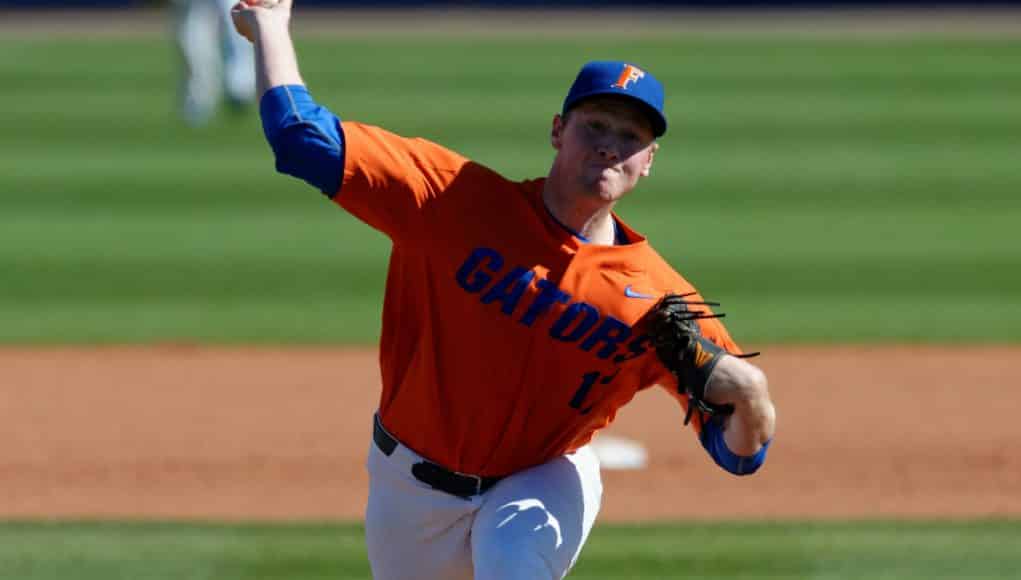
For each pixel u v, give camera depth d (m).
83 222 52.44
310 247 49.50
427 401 15.19
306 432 32.41
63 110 75.56
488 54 98.31
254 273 46.31
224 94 78.75
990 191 59.34
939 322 41.97
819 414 34.12
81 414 33.50
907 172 62.66
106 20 118.44
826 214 55.12
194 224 52.34
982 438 32.38
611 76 14.39
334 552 24.16
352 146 14.15
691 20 120.44
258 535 25.14
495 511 15.20
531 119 73.50
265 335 40.25
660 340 14.73
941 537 25.39
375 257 48.44
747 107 78.25
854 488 28.92
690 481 29.31
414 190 14.38
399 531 15.95
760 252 49.38
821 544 24.88
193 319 41.59
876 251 49.81
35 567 23.22
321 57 96.19
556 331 14.70
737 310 42.91
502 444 15.25
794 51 100.12
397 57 96.44
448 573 16.08
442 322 14.90
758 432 14.77
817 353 39.19
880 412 34.31
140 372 36.94
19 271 46.25
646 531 25.73
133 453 30.75
